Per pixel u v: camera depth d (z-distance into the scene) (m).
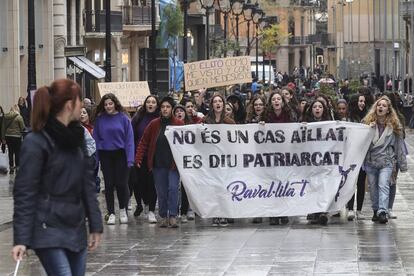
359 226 21.61
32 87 29.83
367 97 24.78
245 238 20.00
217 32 96.06
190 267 16.47
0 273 16.06
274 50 137.62
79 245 10.22
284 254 17.64
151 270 16.23
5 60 50.66
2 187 31.92
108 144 22.34
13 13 50.59
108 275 15.81
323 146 22.44
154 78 45.91
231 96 27.17
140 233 21.17
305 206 22.41
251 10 69.31
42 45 57.00
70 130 10.16
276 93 22.98
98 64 69.06
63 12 58.78
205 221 23.44
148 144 22.41
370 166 22.22
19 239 9.99
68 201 10.20
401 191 29.89
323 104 22.94
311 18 183.12
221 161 22.38
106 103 22.27
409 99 80.75
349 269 15.87
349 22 120.94
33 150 10.09
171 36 78.75
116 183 22.69
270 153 22.45
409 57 97.44
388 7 111.94
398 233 20.25
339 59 138.62
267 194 22.48
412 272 15.49
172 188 22.08
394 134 22.08
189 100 26.83
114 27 68.19
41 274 16.02
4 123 36.69
